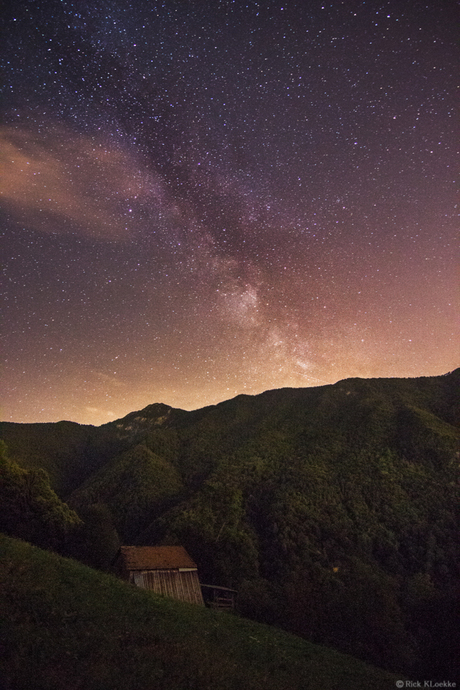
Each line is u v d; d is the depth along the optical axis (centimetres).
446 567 4081
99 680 944
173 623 1548
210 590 3647
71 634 1141
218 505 5512
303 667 1559
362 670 1817
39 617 1186
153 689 977
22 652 969
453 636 2680
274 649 1706
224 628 1792
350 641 2694
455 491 5222
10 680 852
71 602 1370
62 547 3269
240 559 4331
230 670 1238
